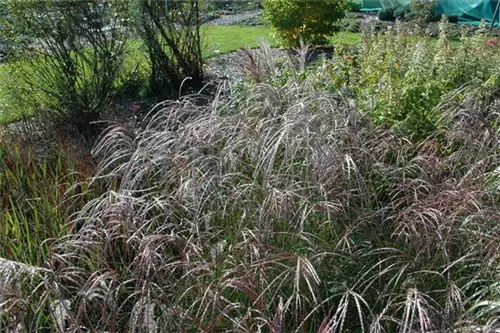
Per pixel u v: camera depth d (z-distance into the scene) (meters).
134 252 3.49
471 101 5.13
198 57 8.34
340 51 6.81
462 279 3.14
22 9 6.27
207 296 2.95
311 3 10.59
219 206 3.62
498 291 2.91
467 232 3.27
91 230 3.20
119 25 6.86
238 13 16.53
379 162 4.10
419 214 3.20
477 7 15.89
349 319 3.22
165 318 2.85
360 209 3.62
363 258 3.37
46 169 4.85
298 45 10.87
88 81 6.65
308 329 3.12
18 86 6.44
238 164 4.02
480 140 4.45
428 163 4.07
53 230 3.82
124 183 3.75
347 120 4.20
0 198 4.41
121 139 4.40
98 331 2.86
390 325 3.03
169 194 3.74
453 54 6.13
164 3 7.80
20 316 2.74
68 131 6.22
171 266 3.15
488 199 3.70
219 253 3.25
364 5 17.91
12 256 3.67
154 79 7.93
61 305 3.02
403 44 6.57
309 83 4.95
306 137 3.55
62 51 6.48
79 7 6.45
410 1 15.77
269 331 2.93
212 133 4.08
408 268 3.17
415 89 5.06
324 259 3.28
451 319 2.75
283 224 3.45
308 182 3.53
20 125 6.15
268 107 4.44
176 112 4.55
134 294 2.95
